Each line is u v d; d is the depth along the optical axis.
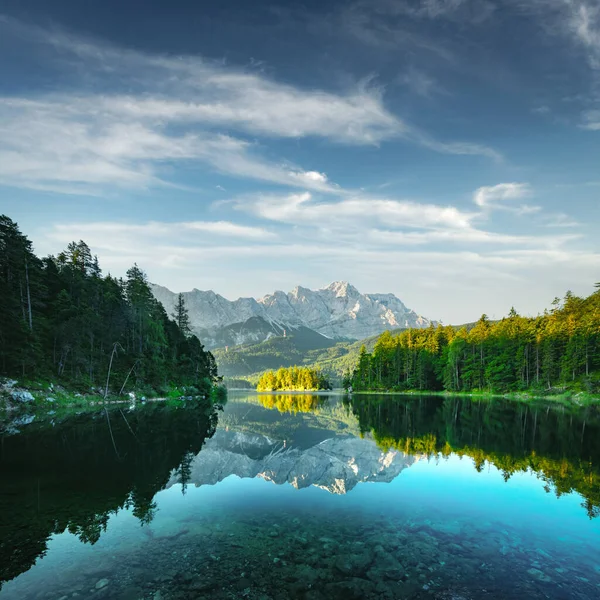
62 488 16.22
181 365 101.00
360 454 24.88
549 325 103.25
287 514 13.50
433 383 123.56
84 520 12.75
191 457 23.16
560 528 12.27
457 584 8.92
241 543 11.05
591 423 39.81
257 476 18.97
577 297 115.25
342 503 14.71
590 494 15.80
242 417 53.19
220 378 132.38
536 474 19.03
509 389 95.69
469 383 109.31
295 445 29.23
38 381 52.22
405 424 41.47
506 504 14.54
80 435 29.67
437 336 132.38
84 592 8.50
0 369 48.03
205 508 14.05
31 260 60.62
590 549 10.79
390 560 10.05
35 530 11.91
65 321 63.06
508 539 11.41
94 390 62.59
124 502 14.61
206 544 10.97
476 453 24.42
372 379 141.38
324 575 9.27
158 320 96.00
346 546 10.88
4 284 50.38
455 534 11.78
